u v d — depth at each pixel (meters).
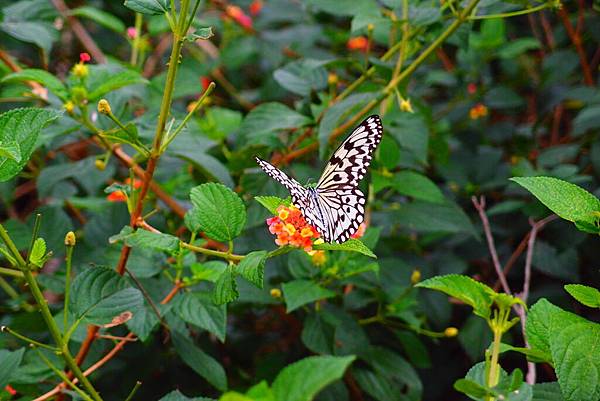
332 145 1.40
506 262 1.47
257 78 2.11
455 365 1.46
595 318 1.44
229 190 1.11
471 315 1.39
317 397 1.28
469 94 1.71
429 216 1.37
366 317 1.40
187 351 1.23
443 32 1.39
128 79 1.25
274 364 1.38
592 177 1.47
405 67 1.38
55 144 1.38
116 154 1.32
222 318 1.18
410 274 1.38
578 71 1.78
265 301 1.27
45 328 1.30
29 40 1.38
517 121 1.84
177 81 1.52
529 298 1.44
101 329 1.25
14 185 1.53
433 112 1.77
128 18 1.91
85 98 1.25
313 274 1.27
